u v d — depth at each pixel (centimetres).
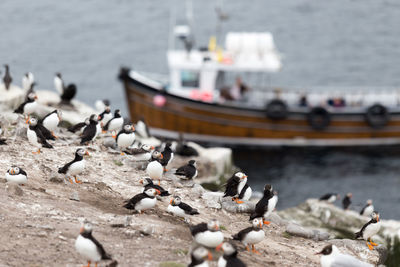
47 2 8812
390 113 4231
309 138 4278
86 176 1688
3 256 1059
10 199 1337
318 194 3716
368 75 6231
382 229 2284
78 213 1359
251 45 4178
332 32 7700
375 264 1594
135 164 1888
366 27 7906
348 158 4244
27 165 1638
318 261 1474
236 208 1695
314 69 6400
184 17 8350
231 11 8619
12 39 7194
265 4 8962
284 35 7625
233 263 1094
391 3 8888
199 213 1595
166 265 1121
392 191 3759
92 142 2008
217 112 4166
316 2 9000
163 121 4253
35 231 1193
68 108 2694
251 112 4169
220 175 2867
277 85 5900
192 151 2773
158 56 6862
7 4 8650
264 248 1469
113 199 1553
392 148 4306
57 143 1916
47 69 6247
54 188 1519
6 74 2673
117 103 5466
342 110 4225
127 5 8875
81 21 8062
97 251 1038
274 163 4181
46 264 1061
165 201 1631
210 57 4166
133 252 1180
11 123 2073
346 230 2322
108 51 6962
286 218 2423
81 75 6159
